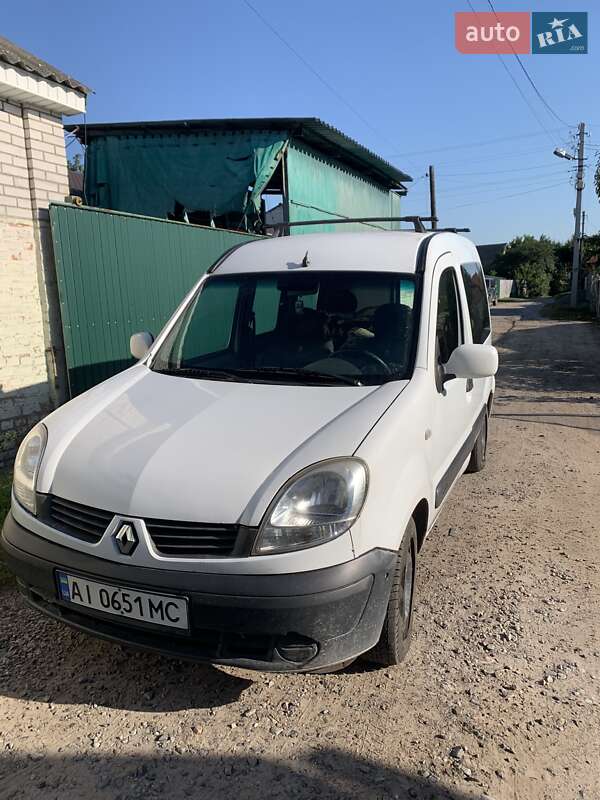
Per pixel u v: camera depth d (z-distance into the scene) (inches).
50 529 105.4
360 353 136.3
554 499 212.2
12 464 224.5
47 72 222.7
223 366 142.2
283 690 112.4
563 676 117.6
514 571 159.0
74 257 245.0
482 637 129.6
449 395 150.7
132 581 95.8
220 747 98.7
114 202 464.8
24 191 229.9
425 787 91.4
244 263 164.6
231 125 442.0
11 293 225.5
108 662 119.7
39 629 129.8
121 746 98.8
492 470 242.7
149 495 98.7
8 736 100.4
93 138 460.8
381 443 106.8
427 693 111.9
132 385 136.2
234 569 93.1
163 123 434.6
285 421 111.8
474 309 196.2
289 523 94.7
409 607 122.2
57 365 243.9
